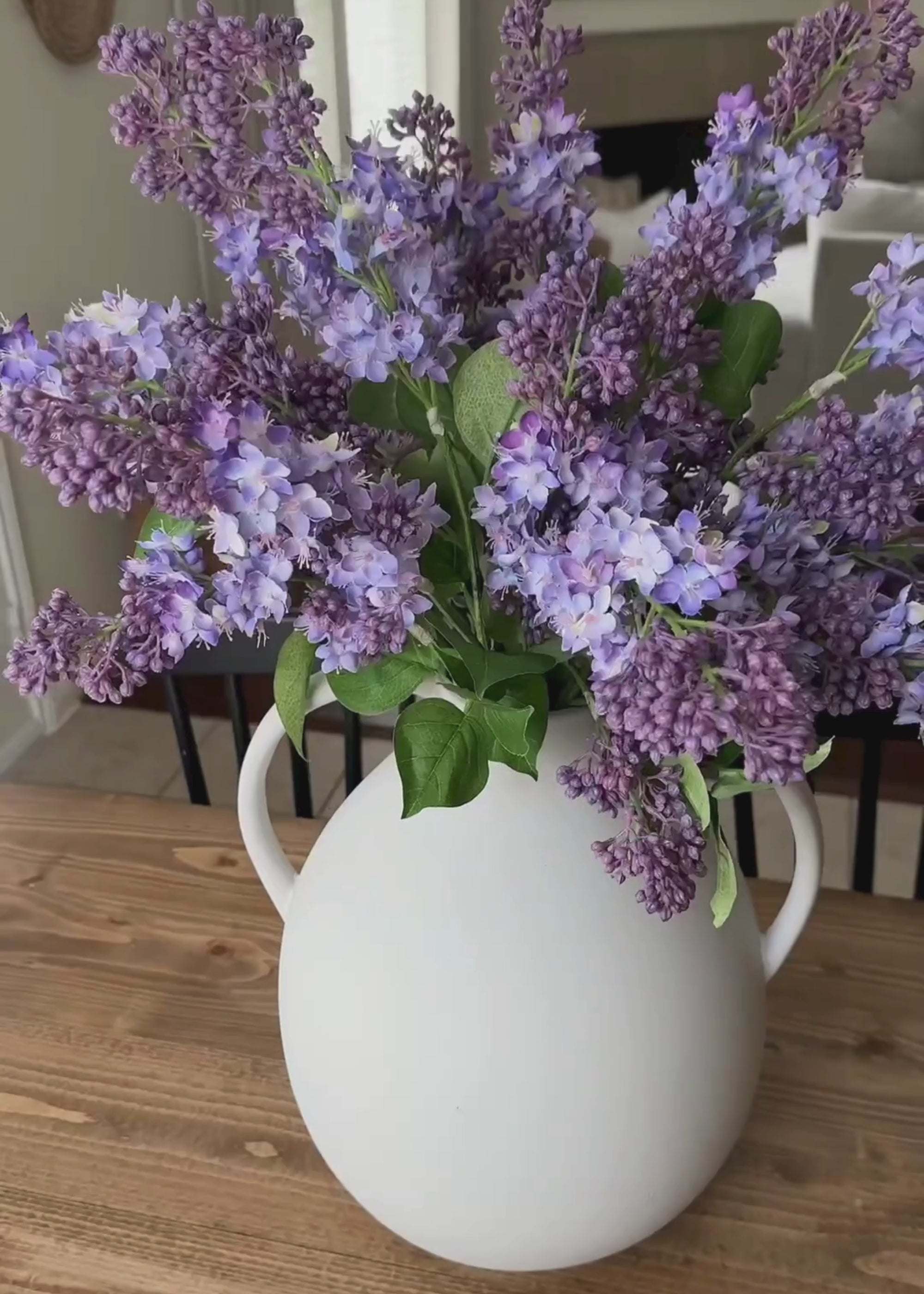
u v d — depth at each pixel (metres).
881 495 0.46
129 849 0.93
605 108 2.99
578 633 0.43
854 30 0.48
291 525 0.42
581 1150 0.55
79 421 0.42
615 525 0.42
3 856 0.93
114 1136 0.69
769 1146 0.68
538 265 0.54
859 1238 0.63
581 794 0.49
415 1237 0.61
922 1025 0.76
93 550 2.53
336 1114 0.58
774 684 0.40
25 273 2.17
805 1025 0.77
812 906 0.61
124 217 2.50
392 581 0.45
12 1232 0.63
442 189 0.52
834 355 2.38
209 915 0.87
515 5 0.52
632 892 0.54
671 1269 0.61
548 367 0.44
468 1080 0.54
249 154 0.49
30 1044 0.75
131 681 0.49
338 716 2.41
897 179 2.56
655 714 0.41
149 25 2.51
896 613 0.47
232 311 0.47
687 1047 0.55
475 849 0.54
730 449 0.52
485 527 0.50
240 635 0.98
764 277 0.50
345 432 0.48
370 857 0.57
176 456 0.42
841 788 2.22
